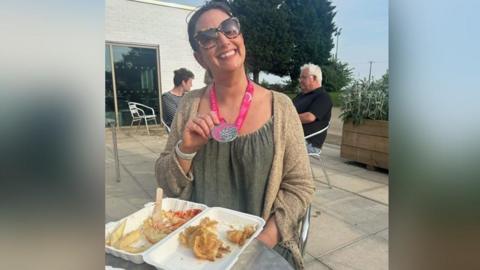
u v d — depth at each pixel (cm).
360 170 321
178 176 109
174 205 97
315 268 158
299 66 264
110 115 481
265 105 115
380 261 164
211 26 108
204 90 125
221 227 89
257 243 82
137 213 88
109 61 490
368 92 332
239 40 110
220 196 111
